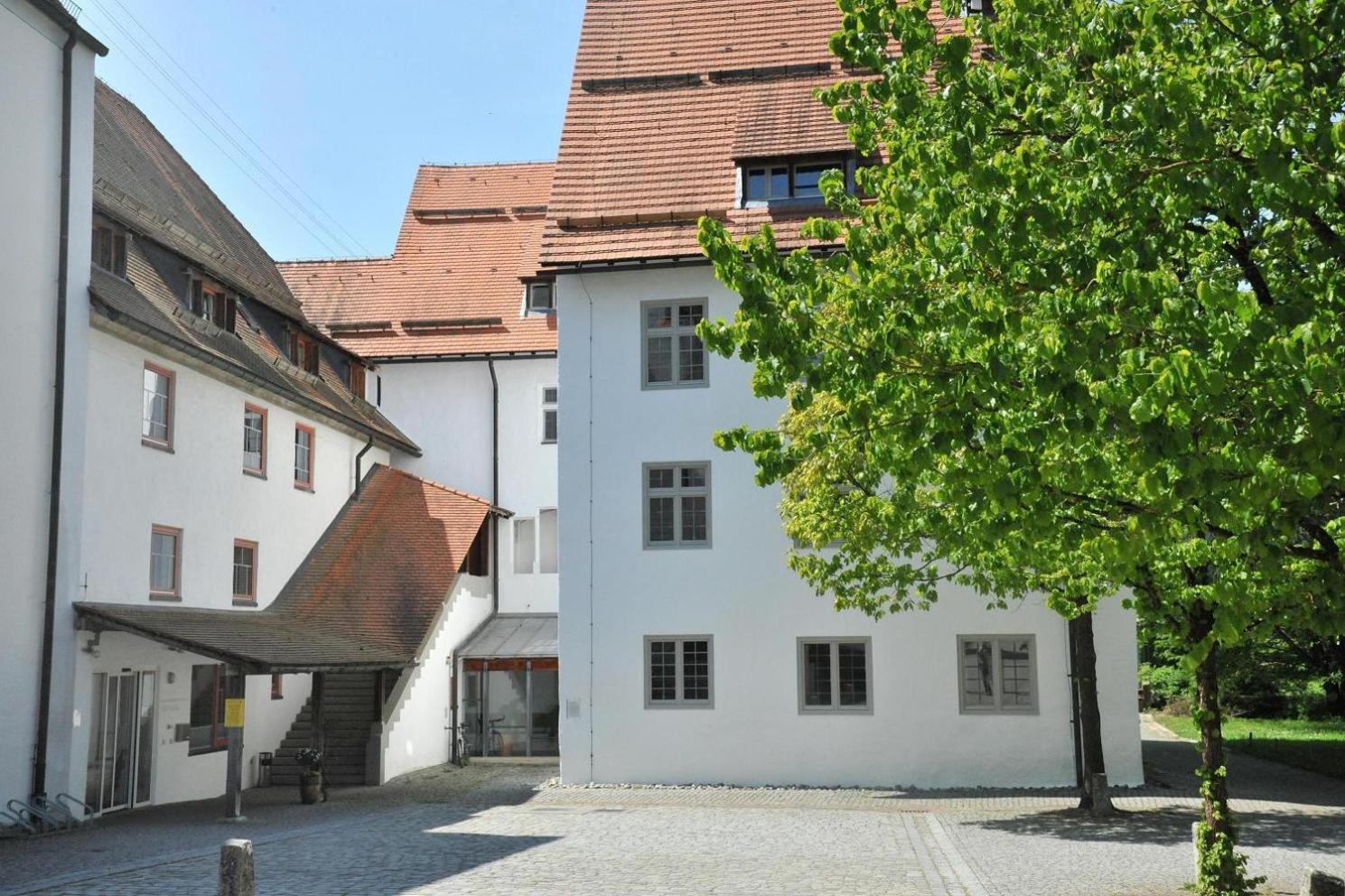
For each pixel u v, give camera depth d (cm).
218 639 2181
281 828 1939
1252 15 767
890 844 1694
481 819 2028
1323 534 858
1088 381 808
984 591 1992
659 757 2488
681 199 2706
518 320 3656
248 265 3247
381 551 3116
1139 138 752
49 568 1995
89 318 2106
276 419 2853
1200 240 834
